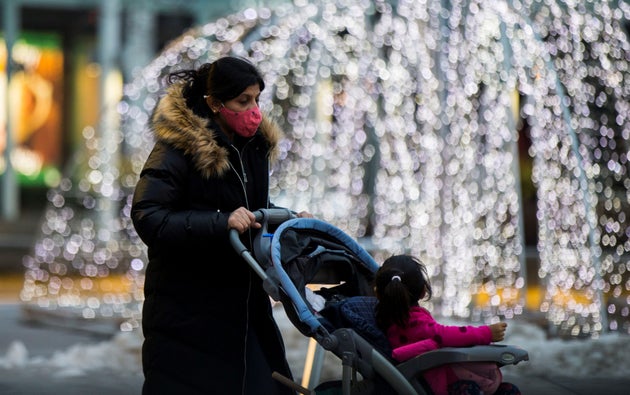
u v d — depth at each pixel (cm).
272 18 2441
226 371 948
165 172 938
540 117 1964
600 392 1552
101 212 3762
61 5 5847
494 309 2295
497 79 2086
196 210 949
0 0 5825
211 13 5550
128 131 3403
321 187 2912
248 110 948
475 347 920
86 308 2598
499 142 2114
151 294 966
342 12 2205
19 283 3753
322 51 2514
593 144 2086
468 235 2109
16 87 6153
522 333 1916
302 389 948
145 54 5209
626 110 1939
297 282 963
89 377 1727
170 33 5719
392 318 952
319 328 930
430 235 2155
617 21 1920
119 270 3619
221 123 974
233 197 959
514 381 1652
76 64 6266
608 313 2297
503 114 2105
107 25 5166
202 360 948
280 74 2450
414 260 978
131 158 3444
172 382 950
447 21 2088
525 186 4222
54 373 1766
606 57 1923
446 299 2089
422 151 2242
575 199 2016
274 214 988
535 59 1988
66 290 3225
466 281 2106
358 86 2400
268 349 986
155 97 2772
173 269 954
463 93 2061
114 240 3681
